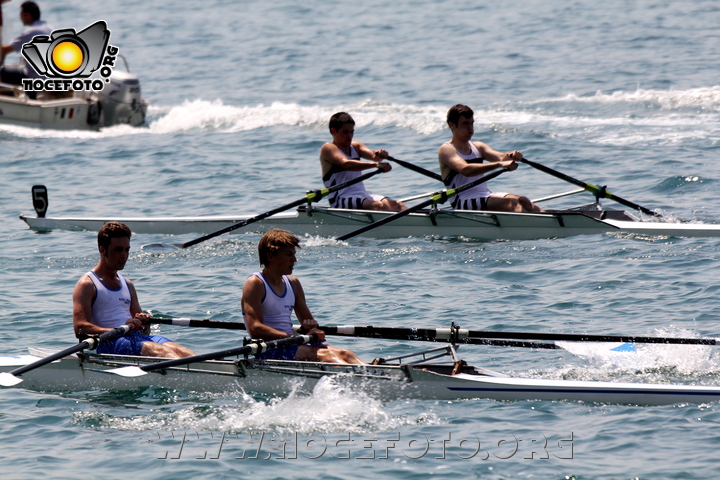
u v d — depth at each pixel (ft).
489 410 76.33
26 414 77.46
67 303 111.75
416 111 258.37
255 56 390.01
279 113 267.18
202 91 322.96
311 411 76.84
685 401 76.33
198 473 63.41
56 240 150.61
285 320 84.33
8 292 117.39
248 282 83.05
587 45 356.18
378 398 79.97
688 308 100.32
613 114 241.76
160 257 139.03
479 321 99.81
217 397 82.33
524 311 102.94
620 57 326.85
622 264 120.88
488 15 459.73
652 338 81.10
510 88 286.25
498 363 89.61
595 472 62.54
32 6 249.75
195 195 183.32
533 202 155.53
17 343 95.66
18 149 233.76
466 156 143.95
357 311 105.40
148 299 113.80
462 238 143.74
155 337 86.79
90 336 82.12
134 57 411.34
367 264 129.29
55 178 202.59
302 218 151.33
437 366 85.81
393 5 522.06
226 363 83.87
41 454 67.51
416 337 83.97
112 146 237.86
